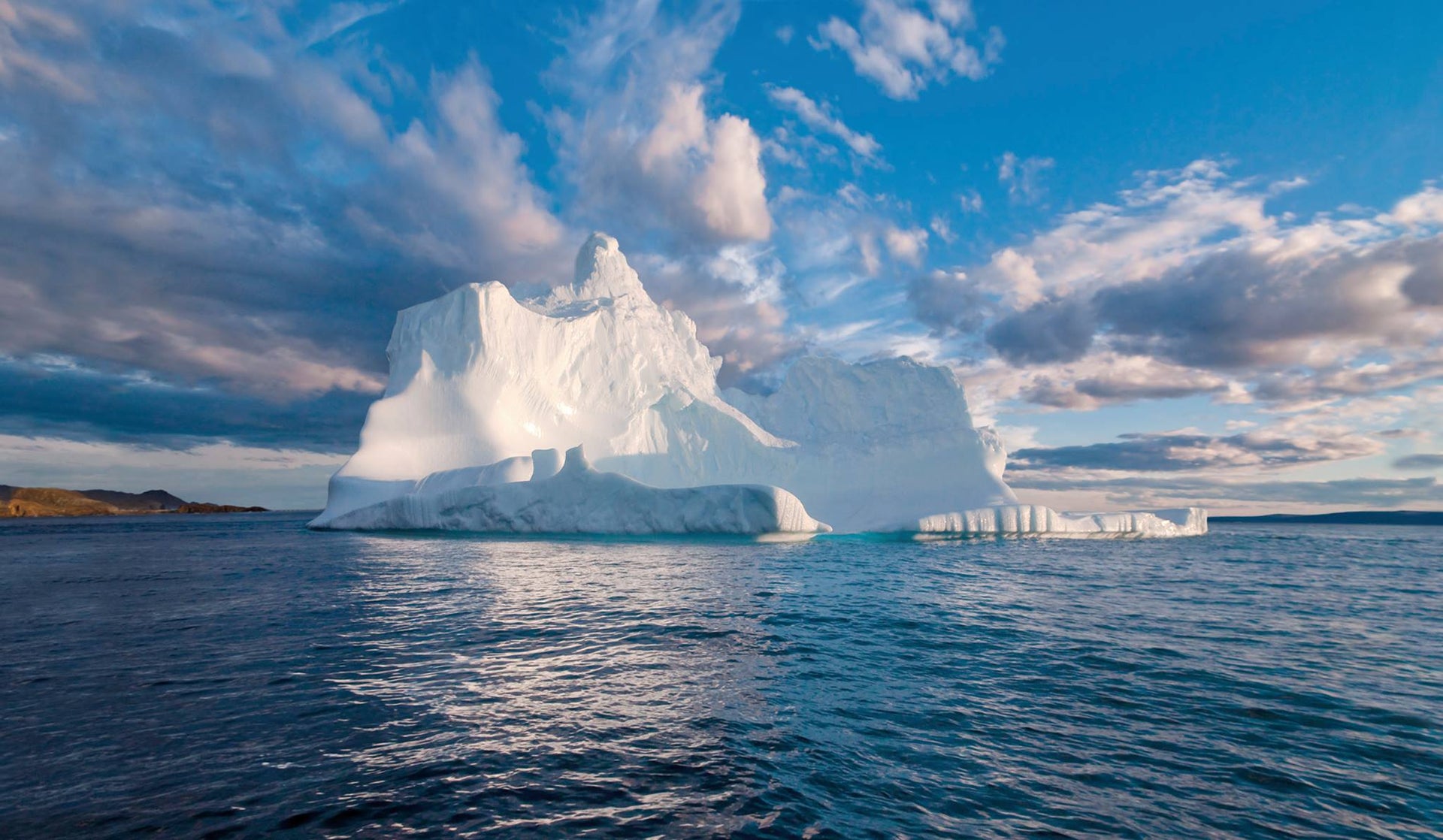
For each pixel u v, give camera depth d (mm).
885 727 7148
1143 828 5086
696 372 54625
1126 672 9445
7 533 58625
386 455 41844
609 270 56719
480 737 6770
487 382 43906
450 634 11453
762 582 18156
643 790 5609
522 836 4832
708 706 7797
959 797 5543
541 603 14648
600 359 49500
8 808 5195
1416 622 13875
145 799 5379
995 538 38344
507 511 35719
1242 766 6281
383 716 7367
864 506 43906
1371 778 6078
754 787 5660
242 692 8195
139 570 22703
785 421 53531
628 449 47031
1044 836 4934
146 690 8250
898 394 50406
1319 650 11094
